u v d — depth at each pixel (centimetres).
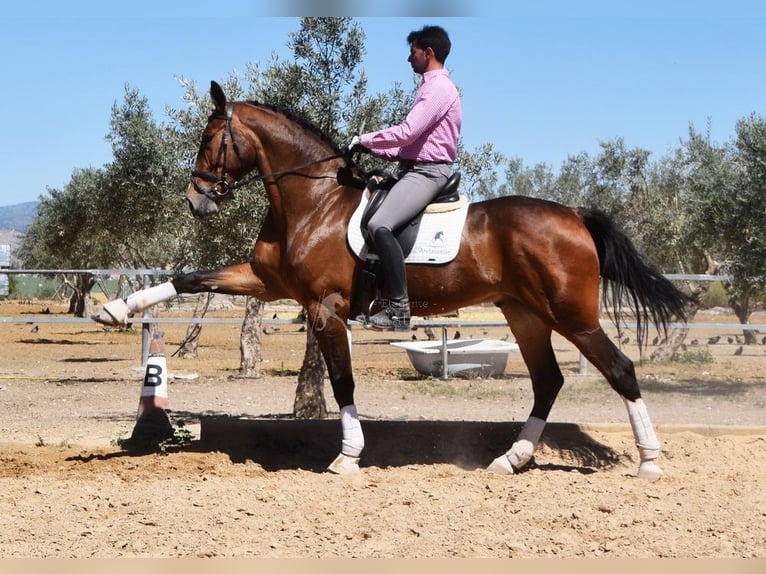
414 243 660
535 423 700
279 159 694
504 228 655
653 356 1761
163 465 694
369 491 597
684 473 679
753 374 1528
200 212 702
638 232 2184
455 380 1459
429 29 673
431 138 663
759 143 1222
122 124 1533
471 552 465
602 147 2308
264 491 590
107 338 2727
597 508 548
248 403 1188
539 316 655
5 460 714
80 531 498
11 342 2444
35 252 3541
